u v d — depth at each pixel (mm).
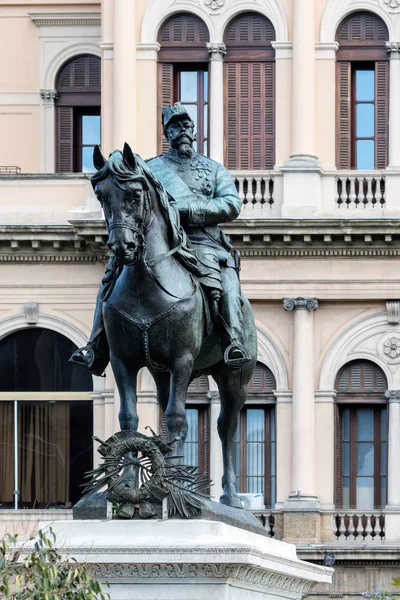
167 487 21844
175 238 22797
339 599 58969
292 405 61094
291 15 63531
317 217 61188
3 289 62500
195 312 22844
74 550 21141
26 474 61594
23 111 67000
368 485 60812
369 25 63500
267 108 63375
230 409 25078
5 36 67375
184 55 63562
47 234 61812
